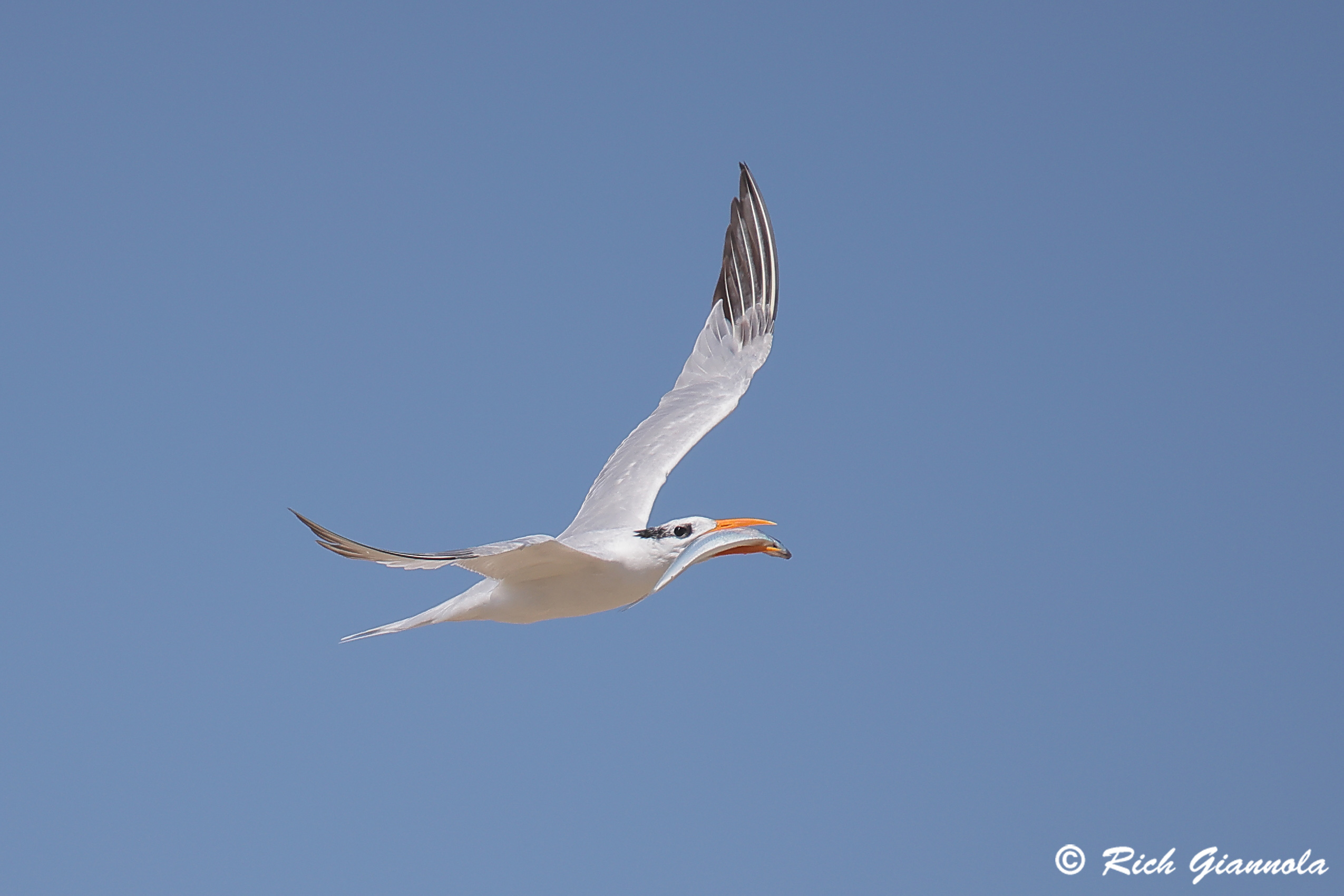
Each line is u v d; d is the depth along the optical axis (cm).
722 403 1875
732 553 1484
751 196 2056
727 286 2045
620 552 1538
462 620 1546
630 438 1848
